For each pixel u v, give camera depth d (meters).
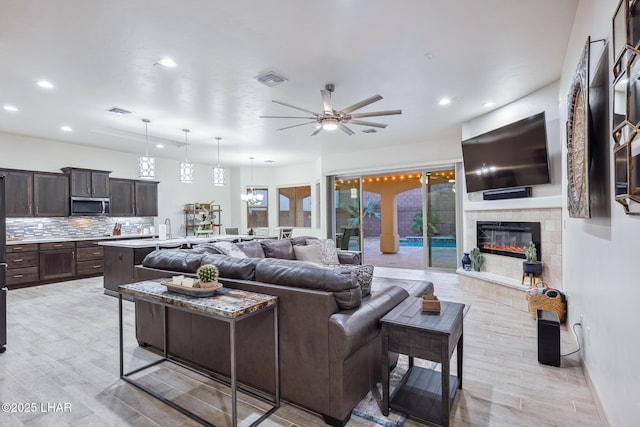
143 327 3.21
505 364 2.82
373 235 14.38
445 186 6.97
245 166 10.02
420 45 3.02
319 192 9.09
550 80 3.86
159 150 7.51
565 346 3.13
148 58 3.19
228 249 4.16
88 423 2.05
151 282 2.79
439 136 6.48
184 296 2.29
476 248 5.31
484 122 5.07
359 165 7.84
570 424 2.02
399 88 4.02
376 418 2.10
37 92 3.99
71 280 6.41
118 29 2.69
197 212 9.09
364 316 2.17
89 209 6.74
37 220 6.42
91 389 2.45
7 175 5.82
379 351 2.46
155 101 4.34
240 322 2.46
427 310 2.27
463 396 2.33
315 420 2.08
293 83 3.81
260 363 2.36
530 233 4.35
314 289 2.19
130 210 7.49
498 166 4.71
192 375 2.66
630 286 1.58
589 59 2.11
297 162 9.38
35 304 4.75
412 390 2.35
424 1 2.40
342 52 3.13
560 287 3.90
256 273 2.50
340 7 2.45
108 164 7.37
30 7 2.39
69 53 3.07
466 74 3.66
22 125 5.43
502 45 3.04
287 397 2.23
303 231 9.80
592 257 2.36
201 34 2.79
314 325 2.09
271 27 2.70
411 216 13.66
